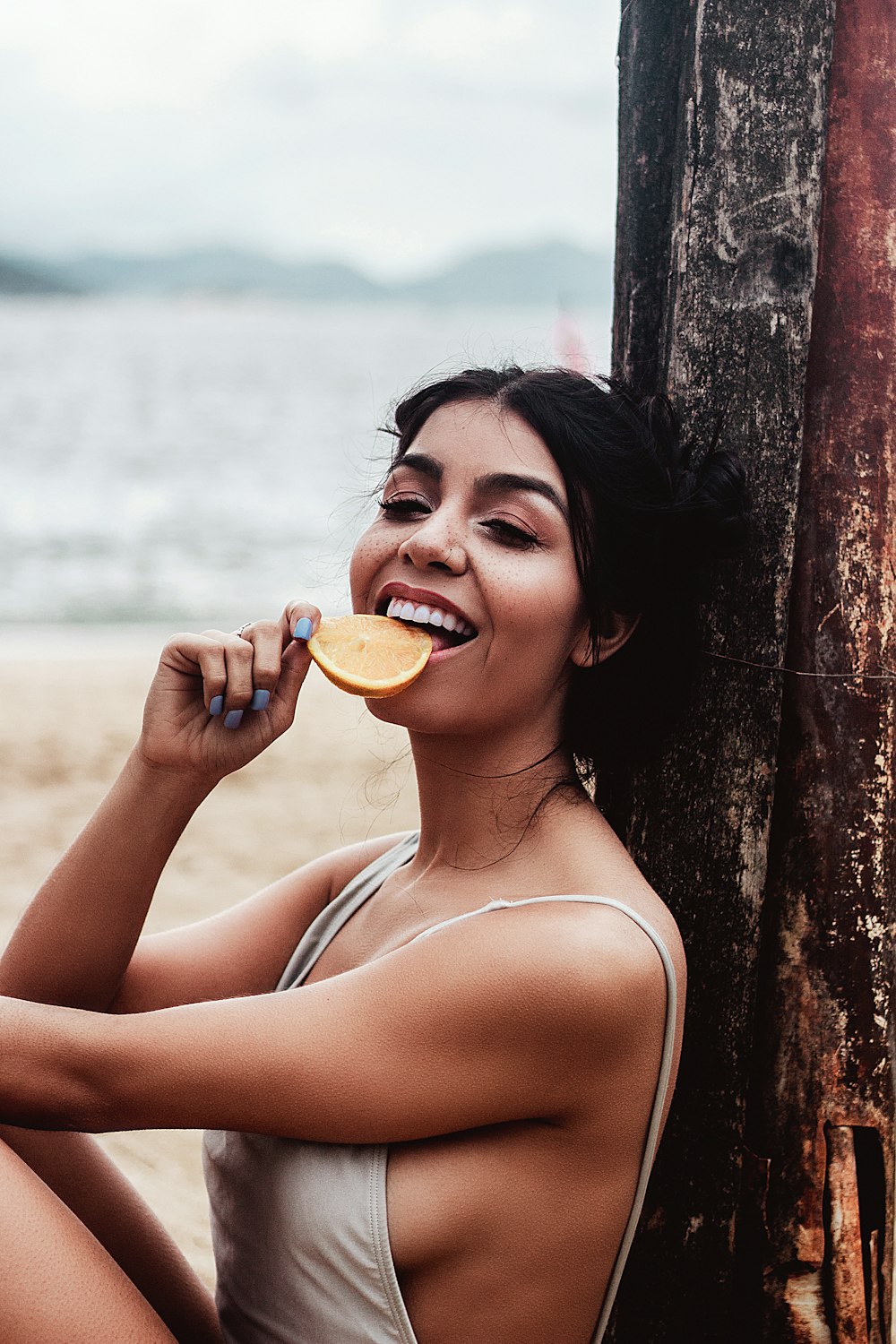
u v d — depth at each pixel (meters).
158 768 1.85
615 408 1.89
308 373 82.12
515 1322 1.63
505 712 1.81
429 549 1.76
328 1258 1.61
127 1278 1.56
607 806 2.21
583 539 1.81
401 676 1.73
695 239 2.03
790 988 2.08
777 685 2.04
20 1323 1.46
